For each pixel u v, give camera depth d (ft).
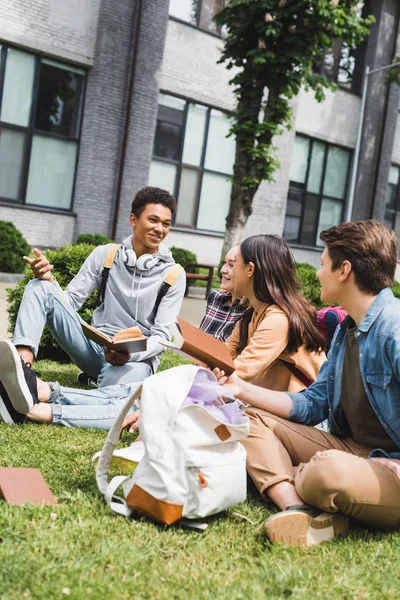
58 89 41.39
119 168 43.75
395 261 7.67
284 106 37.68
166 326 11.84
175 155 48.08
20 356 10.29
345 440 8.40
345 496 7.02
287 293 9.41
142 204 11.94
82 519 7.02
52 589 5.49
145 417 7.06
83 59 41.52
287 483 7.63
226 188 51.90
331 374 8.32
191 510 6.93
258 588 5.95
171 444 6.98
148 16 43.37
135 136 44.11
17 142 40.19
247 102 38.40
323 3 34.27
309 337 9.33
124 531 6.83
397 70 60.59
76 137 42.73
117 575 5.89
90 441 9.91
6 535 6.36
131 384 11.07
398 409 7.36
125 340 10.46
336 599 5.96
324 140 58.13
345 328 8.21
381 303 7.52
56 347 16.61
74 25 40.70
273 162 38.37
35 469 7.98
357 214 62.03
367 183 62.49
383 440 7.93
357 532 7.57
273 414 8.41
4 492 7.31
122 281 12.07
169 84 46.16
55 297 11.27
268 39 36.60
